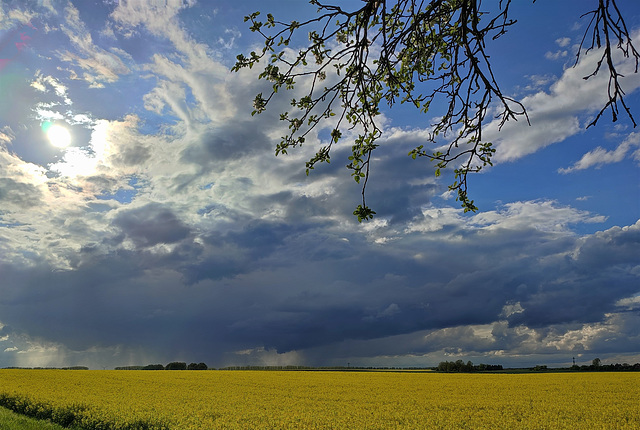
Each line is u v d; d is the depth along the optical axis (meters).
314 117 4.54
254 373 47.69
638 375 41.97
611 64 2.99
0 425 14.34
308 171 4.59
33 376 34.31
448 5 4.21
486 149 4.17
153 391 24.84
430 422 15.20
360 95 4.43
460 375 45.31
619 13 2.98
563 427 14.59
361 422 15.13
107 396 21.23
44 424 15.41
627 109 2.96
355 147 4.50
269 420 15.43
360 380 36.97
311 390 27.00
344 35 4.52
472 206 4.34
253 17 4.21
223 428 13.94
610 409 18.73
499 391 26.64
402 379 38.19
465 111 4.04
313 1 4.07
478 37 3.67
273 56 4.34
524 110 3.64
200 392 24.75
